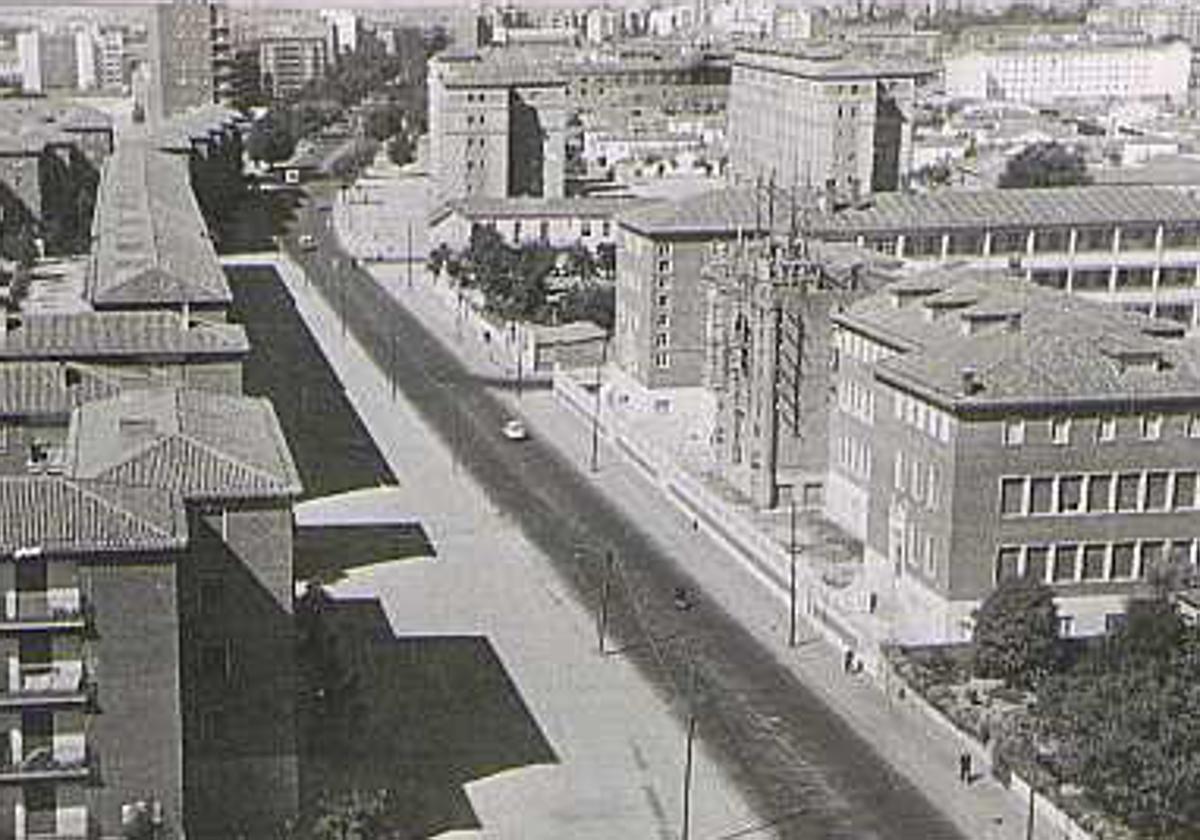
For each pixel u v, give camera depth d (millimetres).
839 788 116688
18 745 94375
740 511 174500
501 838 108000
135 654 95188
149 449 106438
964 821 112125
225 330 157375
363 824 104500
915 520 145000
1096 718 110188
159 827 96938
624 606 151125
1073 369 141500
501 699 130250
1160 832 105500
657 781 117125
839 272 179250
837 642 142750
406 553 163875
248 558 105562
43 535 93000
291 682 107625
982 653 130375
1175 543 143250
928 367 144500
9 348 147250
